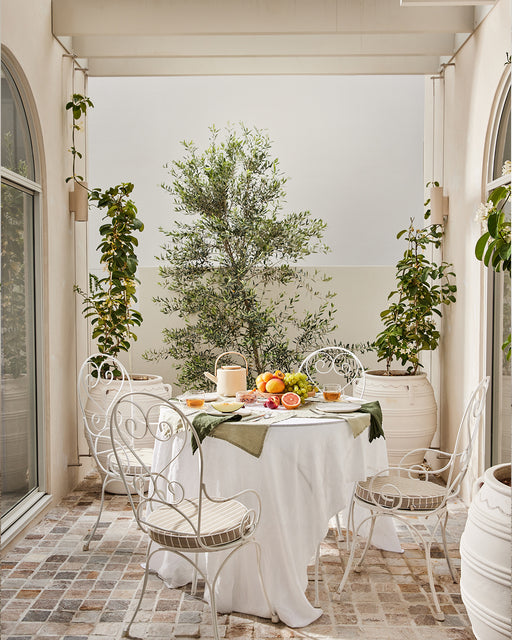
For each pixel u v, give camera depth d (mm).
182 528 2418
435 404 4680
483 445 3961
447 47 4625
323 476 2783
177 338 5742
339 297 6027
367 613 2754
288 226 5555
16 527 3564
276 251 5840
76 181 4527
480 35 4016
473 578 2195
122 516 3988
